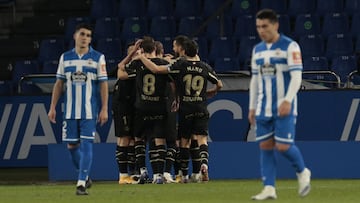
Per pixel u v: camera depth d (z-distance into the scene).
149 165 43.59
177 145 40.94
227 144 43.56
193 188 35.44
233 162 43.56
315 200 27.47
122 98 40.50
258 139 26.52
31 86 54.22
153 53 39.12
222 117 46.94
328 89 45.72
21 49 63.34
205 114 39.53
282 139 25.95
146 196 30.56
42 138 50.12
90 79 31.30
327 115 45.78
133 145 41.19
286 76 25.94
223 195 30.61
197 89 39.06
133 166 41.31
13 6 65.88
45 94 50.06
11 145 50.56
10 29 65.56
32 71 59.88
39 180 45.78
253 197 27.41
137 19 61.50
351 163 42.97
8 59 63.12
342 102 45.59
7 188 38.19
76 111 31.20
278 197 28.75
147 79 38.91
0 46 63.56
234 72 48.38
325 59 54.91
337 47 57.31
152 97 39.06
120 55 59.88
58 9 66.25
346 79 53.25
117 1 65.06
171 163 40.12
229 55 58.12
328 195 30.09
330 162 43.12
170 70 38.56
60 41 61.34
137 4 63.44
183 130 39.78
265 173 26.67
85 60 31.27
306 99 45.94
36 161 50.41
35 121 50.16
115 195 31.30
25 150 50.44
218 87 40.09
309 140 45.91
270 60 25.94
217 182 40.56
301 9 60.78
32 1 66.94
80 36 31.09
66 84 31.42
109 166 44.16
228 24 60.41
